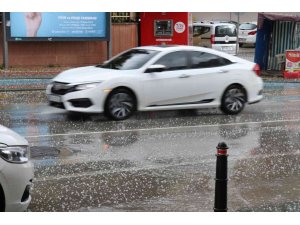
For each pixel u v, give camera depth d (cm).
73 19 2278
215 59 1311
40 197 674
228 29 3203
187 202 667
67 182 739
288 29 2391
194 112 1355
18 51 2294
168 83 1235
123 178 764
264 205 658
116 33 2491
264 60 2452
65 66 2389
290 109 1454
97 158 873
